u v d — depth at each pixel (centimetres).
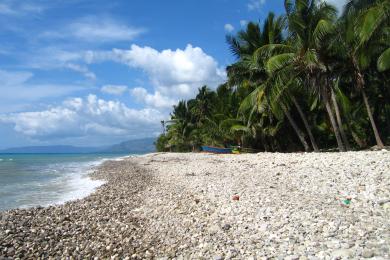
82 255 841
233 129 3866
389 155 1759
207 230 943
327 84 2703
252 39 3200
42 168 4597
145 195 1644
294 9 2644
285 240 778
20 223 1162
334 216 880
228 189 1410
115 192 1839
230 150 4659
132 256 805
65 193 2047
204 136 6050
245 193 1290
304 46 2627
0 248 898
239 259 720
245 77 3375
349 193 1097
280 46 2858
